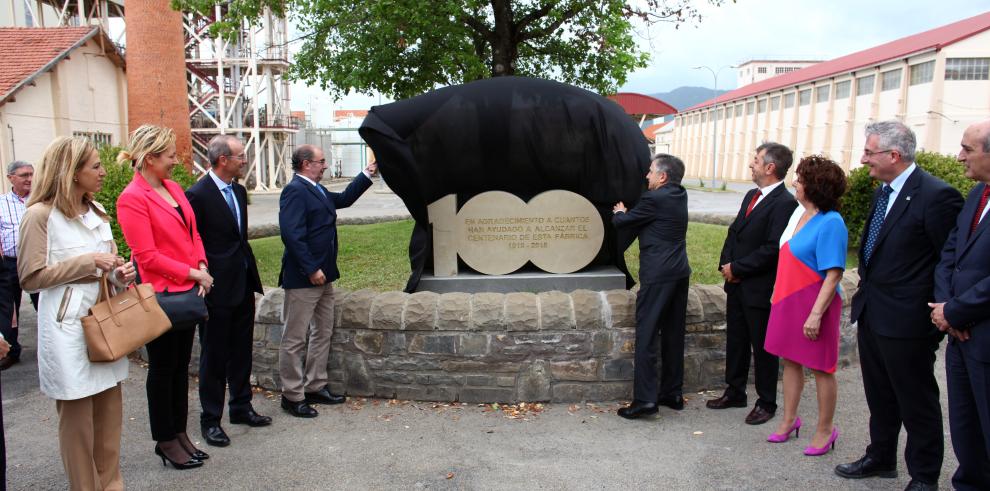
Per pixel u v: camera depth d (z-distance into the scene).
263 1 10.17
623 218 4.60
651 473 3.73
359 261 8.70
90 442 3.16
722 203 25.22
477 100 5.87
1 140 16.61
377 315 4.87
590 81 11.95
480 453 4.03
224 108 30.94
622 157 5.76
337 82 10.32
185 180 9.05
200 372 4.19
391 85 10.70
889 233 3.35
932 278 3.26
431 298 4.93
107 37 20.38
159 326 3.25
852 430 4.29
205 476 3.74
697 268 7.84
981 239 2.88
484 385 4.85
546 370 4.82
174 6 10.38
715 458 3.91
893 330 3.31
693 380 5.04
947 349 3.14
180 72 16.03
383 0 8.69
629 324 4.81
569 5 10.41
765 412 4.44
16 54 18.22
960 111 33.66
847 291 5.46
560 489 3.56
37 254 2.93
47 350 3.01
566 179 6.12
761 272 4.37
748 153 57.84
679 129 77.31
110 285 3.21
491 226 6.04
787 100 49.78
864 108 39.78
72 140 3.05
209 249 4.07
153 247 3.53
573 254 6.07
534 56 12.10
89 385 3.06
